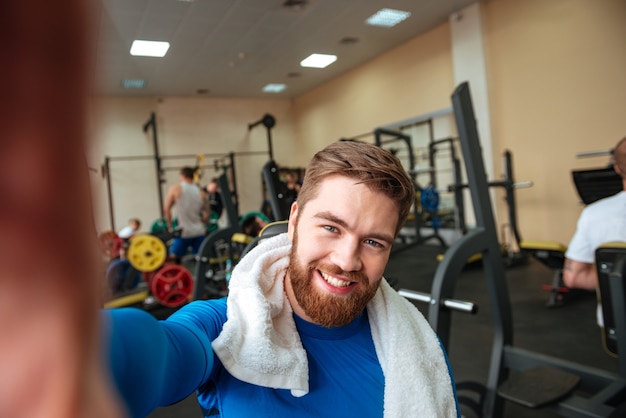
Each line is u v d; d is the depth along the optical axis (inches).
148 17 200.2
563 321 123.4
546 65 205.9
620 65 180.9
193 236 173.9
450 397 29.8
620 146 64.2
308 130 384.5
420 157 279.3
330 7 209.6
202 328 23.9
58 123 4.3
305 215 26.8
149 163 342.3
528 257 205.0
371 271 26.5
